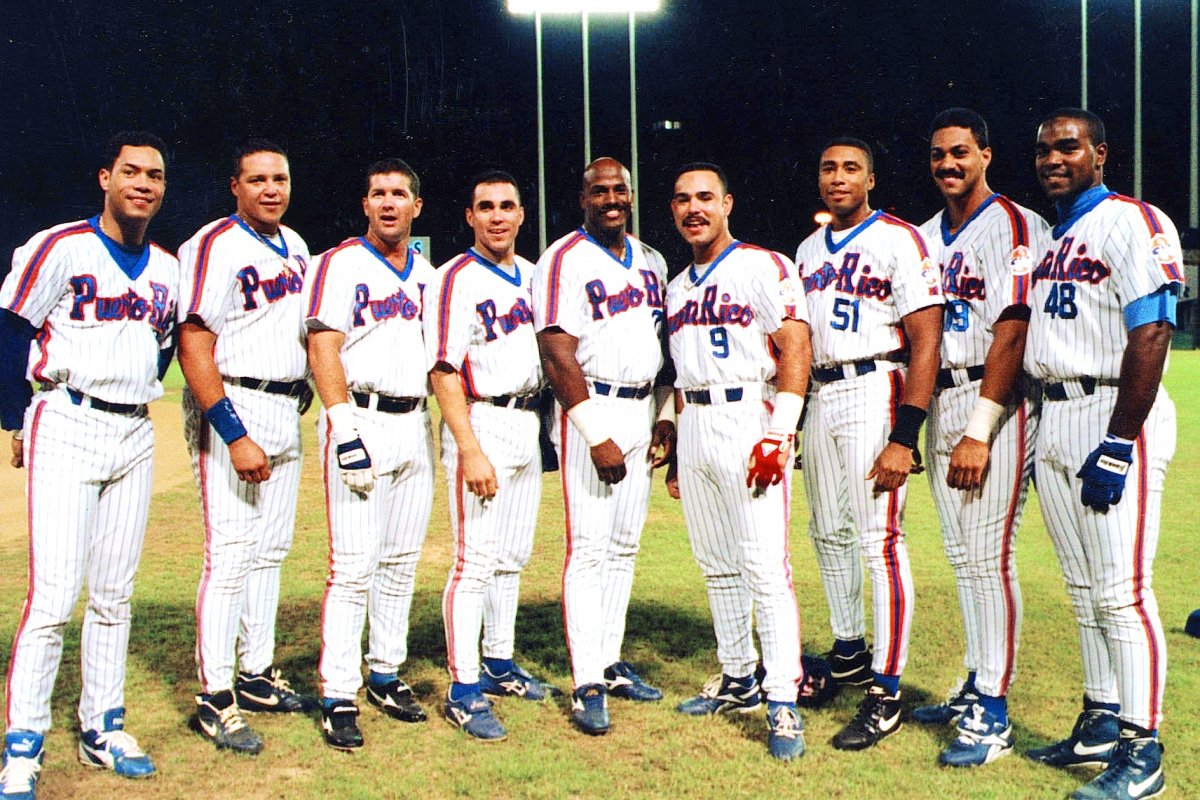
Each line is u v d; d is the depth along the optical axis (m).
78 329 3.22
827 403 3.75
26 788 3.11
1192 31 20.83
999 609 3.48
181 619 4.93
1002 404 3.39
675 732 3.68
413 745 3.58
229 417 3.47
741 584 3.85
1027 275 3.37
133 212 3.26
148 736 3.65
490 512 3.86
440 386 3.71
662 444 4.13
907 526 6.79
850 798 3.14
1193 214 21.55
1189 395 13.20
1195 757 3.36
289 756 3.50
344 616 3.67
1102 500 3.07
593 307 3.73
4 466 9.27
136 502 3.41
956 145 3.57
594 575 3.84
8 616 4.98
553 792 3.20
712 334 3.64
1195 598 5.06
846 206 3.70
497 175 3.82
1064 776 3.29
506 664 4.10
